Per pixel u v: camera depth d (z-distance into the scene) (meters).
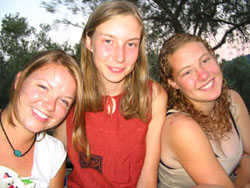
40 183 0.51
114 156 0.59
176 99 0.62
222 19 1.66
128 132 0.59
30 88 0.45
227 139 0.59
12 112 0.48
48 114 0.47
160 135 0.61
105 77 0.54
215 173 0.50
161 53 0.63
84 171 0.60
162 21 1.54
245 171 0.64
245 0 1.60
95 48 0.53
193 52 0.56
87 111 0.59
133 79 0.60
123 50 0.51
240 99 0.68
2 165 0.48
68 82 0.48
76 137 0.57
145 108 0.59
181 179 0.58
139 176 0.62
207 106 0.61
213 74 0.57
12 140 0.49
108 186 0.60
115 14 0.49
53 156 0.54
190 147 0.51
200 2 1.52
